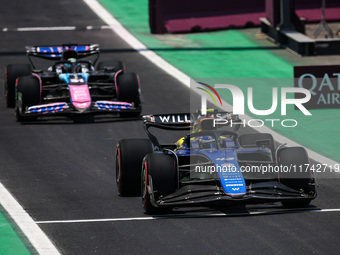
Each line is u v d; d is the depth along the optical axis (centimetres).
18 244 3697
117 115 7325
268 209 4241
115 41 11050
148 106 7631
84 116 7244
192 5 11844
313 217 4050
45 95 7238
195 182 4175
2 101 8006
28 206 4397
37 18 12619
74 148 5975
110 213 4209
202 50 10394
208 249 3547
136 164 4519
